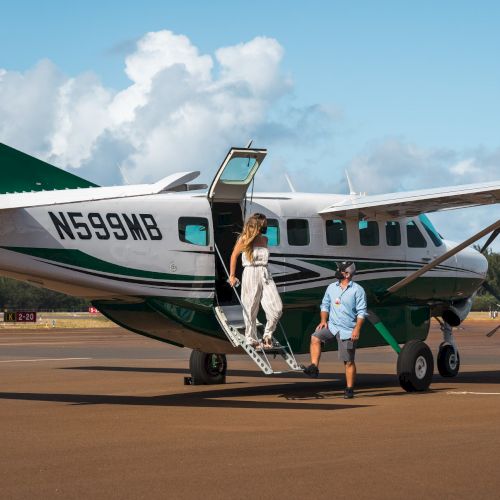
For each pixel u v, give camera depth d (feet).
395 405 37.65
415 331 51.19
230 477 21.52
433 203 47.39
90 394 44.24
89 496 19.60
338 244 48.75
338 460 23.63
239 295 44.62
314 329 47.75
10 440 27.76
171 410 36.32
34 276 38.78
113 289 40.47
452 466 22.67
